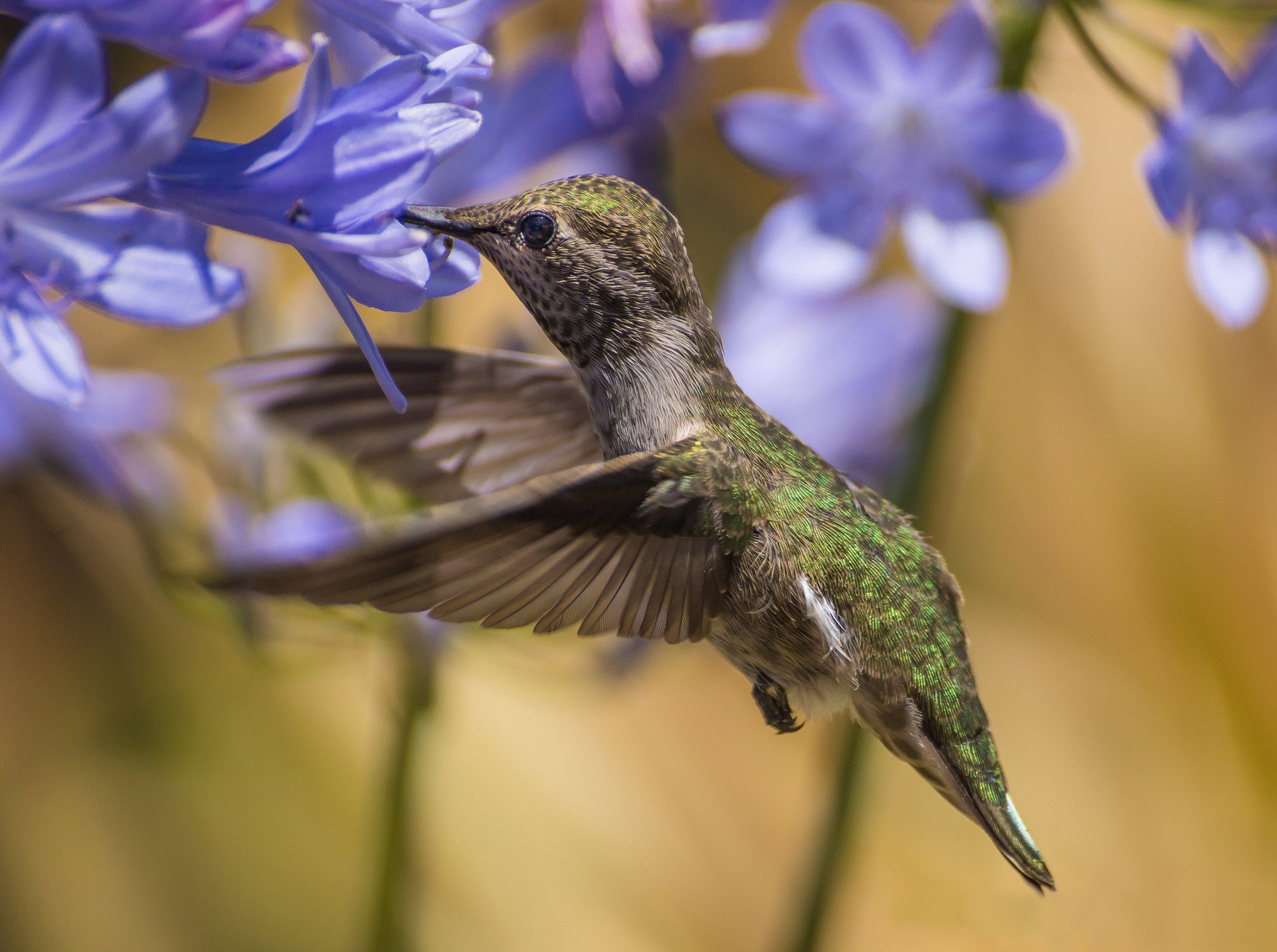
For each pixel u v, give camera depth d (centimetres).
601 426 156
